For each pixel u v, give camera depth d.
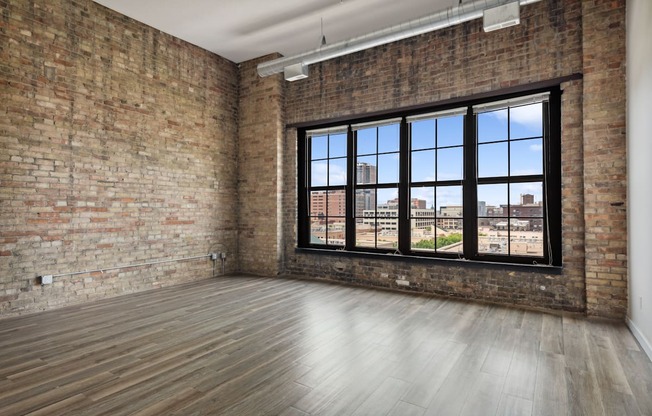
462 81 5.06
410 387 2.52
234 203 6.88
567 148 4.34
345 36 5.88
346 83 6.09
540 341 3.38
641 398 2.37
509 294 4.70
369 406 2.28
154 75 5.61
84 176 4.79
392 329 3.73
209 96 6.46
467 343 3.34
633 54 3.56
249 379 2.64
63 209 4.59
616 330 3.67
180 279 5.96
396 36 4.44
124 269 5.22
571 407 2.26
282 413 2.21
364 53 5.91
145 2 4.91
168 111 5.81
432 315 4.21
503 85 4.77
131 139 5.32
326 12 5.14
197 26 5.58
